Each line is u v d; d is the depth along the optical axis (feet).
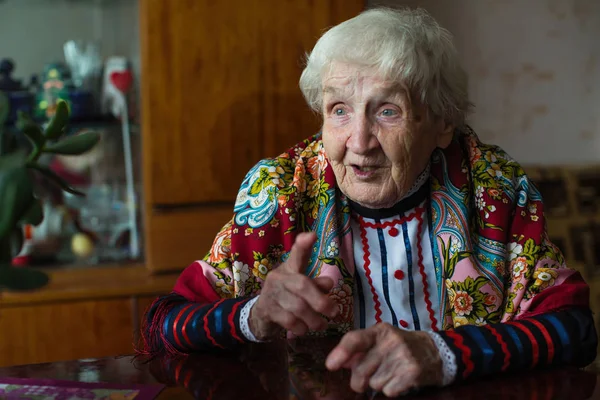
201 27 7.13
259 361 3.26
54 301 6.95
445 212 3.95
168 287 7.18
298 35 7.34
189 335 3.38
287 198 4.00
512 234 3.91
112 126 7.61
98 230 7.70
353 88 3.60
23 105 7.31
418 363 2.81
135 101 7.57
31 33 7.95
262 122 7.38
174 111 7.18
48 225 7.50
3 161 2.24
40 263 7.50
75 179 7.64
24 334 6.91
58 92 7.41
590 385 2.93
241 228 4.00
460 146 4.19
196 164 7.30
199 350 3.43
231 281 3.94
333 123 3.74
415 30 3.66
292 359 3.28
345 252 3.97
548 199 9.00
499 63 9.67
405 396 2.81
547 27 9.77
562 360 3.16
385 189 3.75
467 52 9.53
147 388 2.91
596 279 8.75
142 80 7.09
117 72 7.51
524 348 3.06
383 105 3.62
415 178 3.84
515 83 9.77
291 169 4.16
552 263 3.80
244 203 4.10
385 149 3.63
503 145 9.86
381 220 4.00
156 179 7.24
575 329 3.27
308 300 3.01
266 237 3.96
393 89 3.57
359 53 3.53
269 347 3.48
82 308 7.02
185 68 7.15
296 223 3.99
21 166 2.21
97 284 7.14
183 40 7.11
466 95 3.98
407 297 4.03
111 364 3.30
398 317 4.04
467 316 3.76
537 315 3.37
